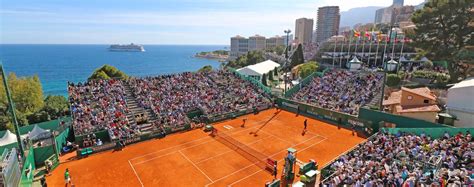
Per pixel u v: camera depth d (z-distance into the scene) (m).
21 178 22.38
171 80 53.72
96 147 31.83
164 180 25.34
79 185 24.45
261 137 36.28
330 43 97.81
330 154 30.78
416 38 50.22
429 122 33.06
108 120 37.28
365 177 21.33
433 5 47.19
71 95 42.00
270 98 53.62
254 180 25.27
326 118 44.62
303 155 30.48
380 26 131.12
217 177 25.84
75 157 30.64
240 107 48.12
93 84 46.56
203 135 37.31
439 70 54.62
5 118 36.03
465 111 33.34
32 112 43.22
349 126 41.00
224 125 41.53
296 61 100.19
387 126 36.44
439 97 42.31
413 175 20.86
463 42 45.16
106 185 24.48
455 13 43.91
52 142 29.12
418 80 51.28
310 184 24.08
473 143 25.06
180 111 42.94
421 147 26.45
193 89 51.62
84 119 36.50
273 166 27.06
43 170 27.53
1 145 29.92
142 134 35.38
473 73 45.38
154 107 42.66
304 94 53.66
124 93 45.69
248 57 129.25
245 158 29.91
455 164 22.64
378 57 82.56
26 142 30.45
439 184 19.11
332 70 63.12
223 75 61.62
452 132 29.27
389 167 22.81
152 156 30.66
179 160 29.53
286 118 45.28
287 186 23.55
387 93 46.94
